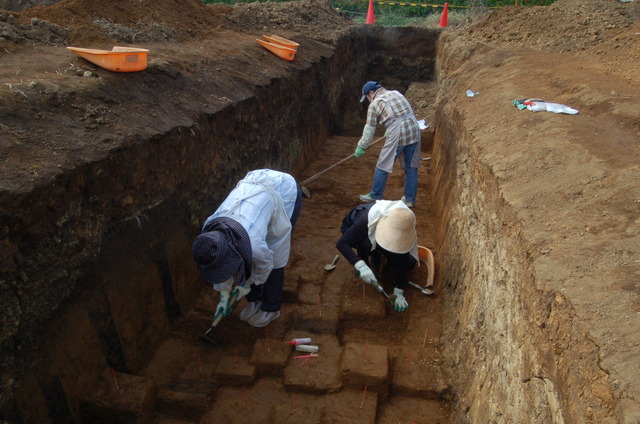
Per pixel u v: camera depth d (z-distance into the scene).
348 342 3.79
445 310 3.88
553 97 4.49
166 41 5.34
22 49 3.87
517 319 2.25
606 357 1.56
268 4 10.12
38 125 2.85
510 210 2.69
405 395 3.33
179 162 3.67
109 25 4.95
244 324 3.80
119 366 3.20
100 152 2.87
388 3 15.08
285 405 3.21
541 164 3.02
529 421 1.95
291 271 4.46
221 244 2.80
